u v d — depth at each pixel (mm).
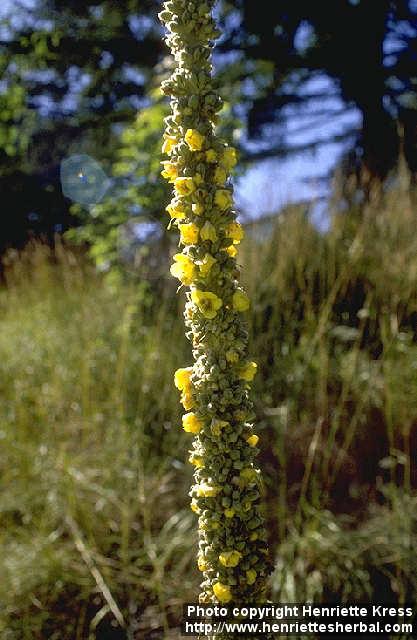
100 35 7680
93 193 4805
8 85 7672
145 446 3551
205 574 1283
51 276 5113
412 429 3414
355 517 3055
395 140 7488
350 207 4805
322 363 3455
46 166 9453
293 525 2938
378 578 2711
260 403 3557
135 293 4395
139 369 3938
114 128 8508
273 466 3359
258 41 7910
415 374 3537
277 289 4230
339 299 4242
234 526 1228
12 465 3455
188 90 1149
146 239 4562
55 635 2607
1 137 7715
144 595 2793
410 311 3896
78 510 3105
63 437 3578
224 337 1179
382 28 7801
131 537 3076
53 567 2807
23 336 4488
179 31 1144
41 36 7262
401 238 4355
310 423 3566
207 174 1142
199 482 1251
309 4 7422
